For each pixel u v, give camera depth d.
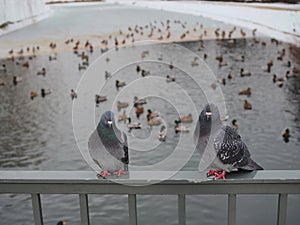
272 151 6.31
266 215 4.47
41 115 8.16
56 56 11.81
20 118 8.03
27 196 5.23
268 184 1.04
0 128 7.48
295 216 4.31
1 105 8.80
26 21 11.20
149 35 12.12
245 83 9.78
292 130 7.01
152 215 4.69
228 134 1.16
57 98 9.14
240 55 12.11
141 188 1.07
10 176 1.10
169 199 5.00
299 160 6.05
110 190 1.08
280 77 10.05
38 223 1.13
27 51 11.43
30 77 10.69
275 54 11.55
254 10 12.30
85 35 11.95
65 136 7.11
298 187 1.04
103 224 4.58
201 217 4.60
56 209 4.88
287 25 10.98
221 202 4.85
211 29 13.04
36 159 6.38
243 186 1.05
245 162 1.12
